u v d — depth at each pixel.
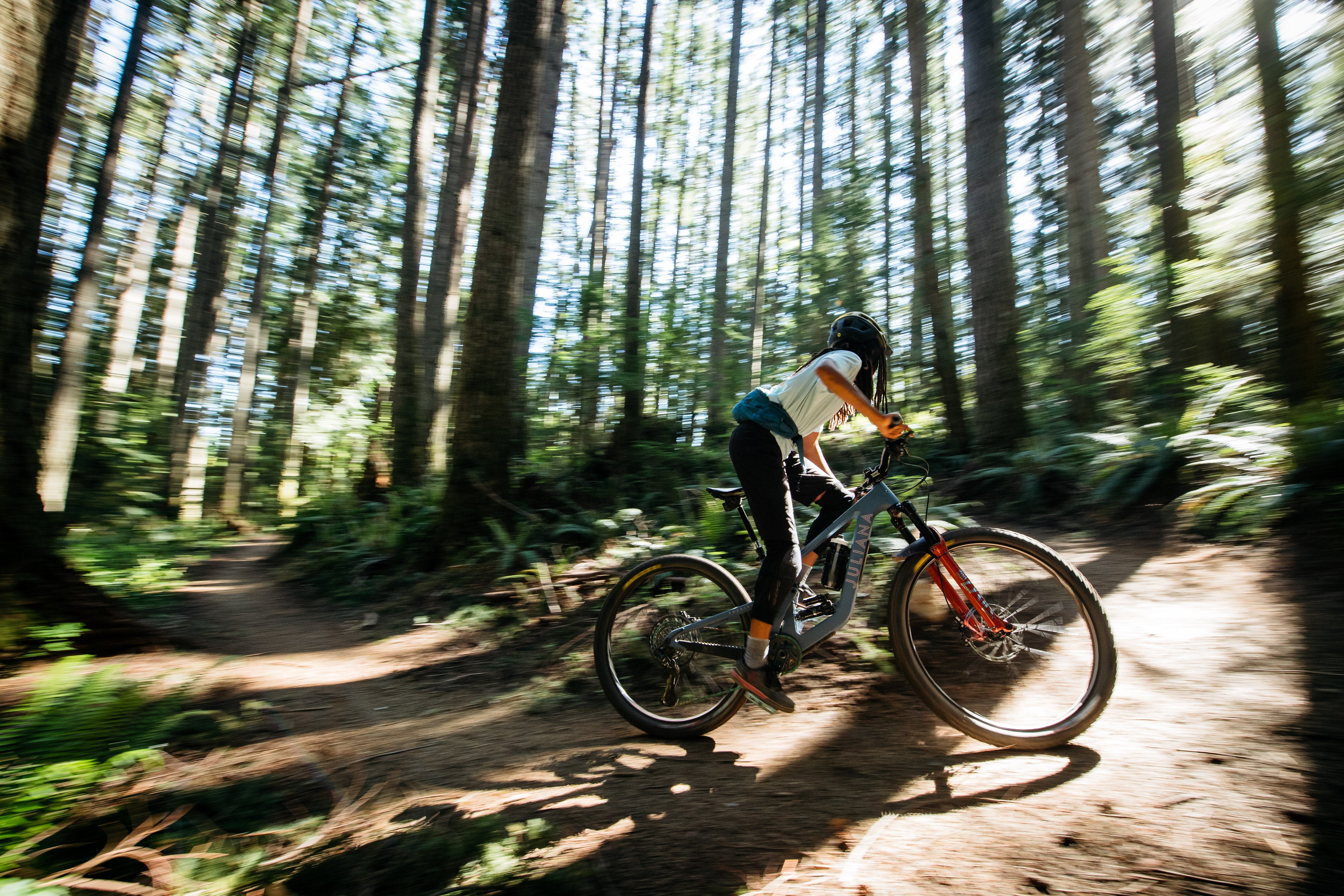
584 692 3.38
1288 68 4.90
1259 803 1.77
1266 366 5.86
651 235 20.00
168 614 5.87
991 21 7.87
